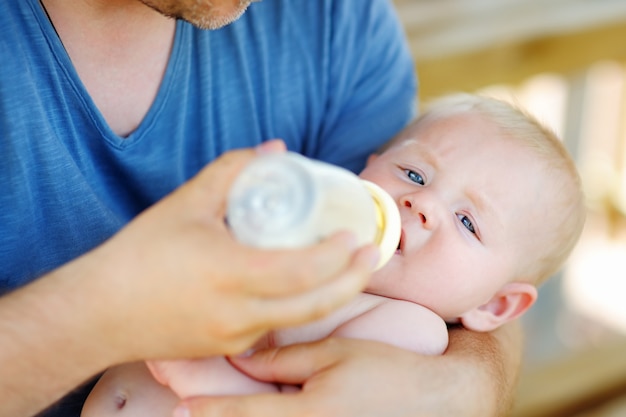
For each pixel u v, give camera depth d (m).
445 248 1.07
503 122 1.19
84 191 1.02
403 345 0.97
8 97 0.94
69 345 0.76
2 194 0.96
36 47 0.97
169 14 0.96
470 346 1.03
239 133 1.18
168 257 0.69
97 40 1.02
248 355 0.89
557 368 2.25
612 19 2.27
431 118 1.23
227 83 1.15
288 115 1.24
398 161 1.16
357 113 1.32
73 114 1.01
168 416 0.94
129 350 0.76
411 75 1.41
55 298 0.75
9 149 0.95
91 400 0.98
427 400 0.87
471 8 2.25
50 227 1.02
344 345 0.87
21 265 1.00
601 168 3.08
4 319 0.76
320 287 0.68
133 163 1.07
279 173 0.67
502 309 1.17
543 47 2.18
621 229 3.01
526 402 2.14
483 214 1.11
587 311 2.65
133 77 1.06
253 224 0.66
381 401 0.84
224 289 0.67
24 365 0.77
